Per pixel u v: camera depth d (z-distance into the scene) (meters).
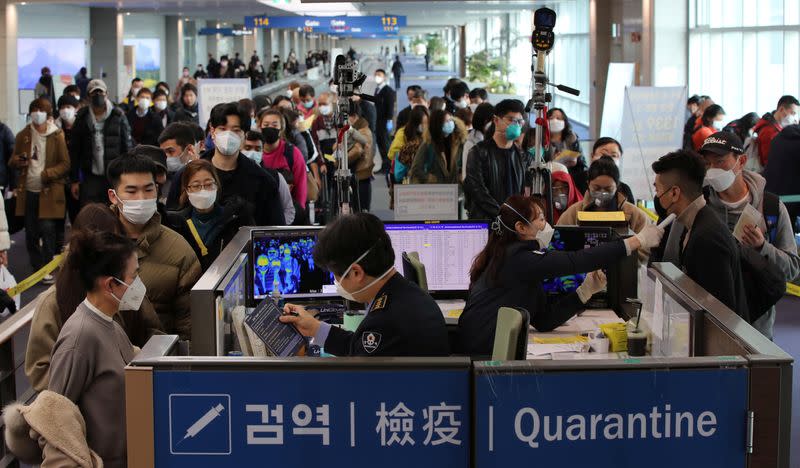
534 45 5.30
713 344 2.91
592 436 2.44
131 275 3.16
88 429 3.12
